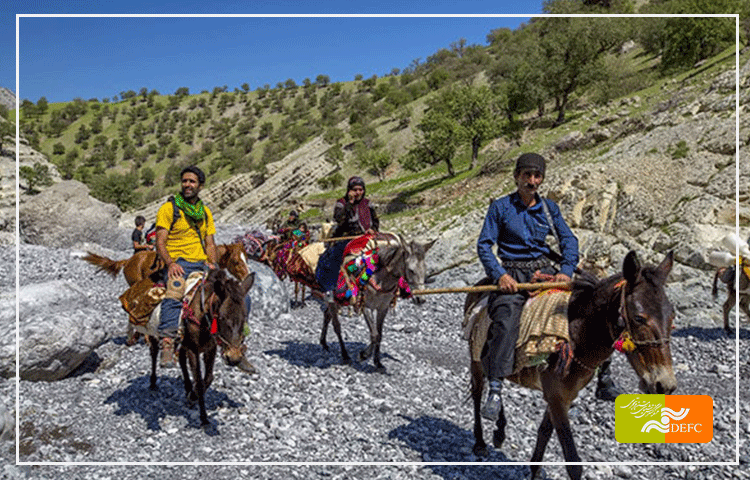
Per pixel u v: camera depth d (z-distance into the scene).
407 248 8.91
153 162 188.50
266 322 12.38
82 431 6.48
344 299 8.58
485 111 48.09
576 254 5.15
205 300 6.18
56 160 199.12
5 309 8.69
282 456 6.04
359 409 7.48
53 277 16.08
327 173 94.38
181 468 5.67
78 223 24.56
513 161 36.25
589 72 51.00
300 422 7.01
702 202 15.55
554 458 6.30
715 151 17.80
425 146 54.25
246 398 7.63
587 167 18.95
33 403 7.05
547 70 52.53
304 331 11.81
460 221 24.00
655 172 17.77
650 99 38.19
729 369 9.95
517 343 4.85
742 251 11.40
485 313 5.34
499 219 5.25
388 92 160.75
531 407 7.92
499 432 5.82
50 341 7.72
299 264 10.08
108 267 8.82
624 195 17.39
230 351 5.96
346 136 116.88
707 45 46.06
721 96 23.08
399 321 13.35
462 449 6.27
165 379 8.15
